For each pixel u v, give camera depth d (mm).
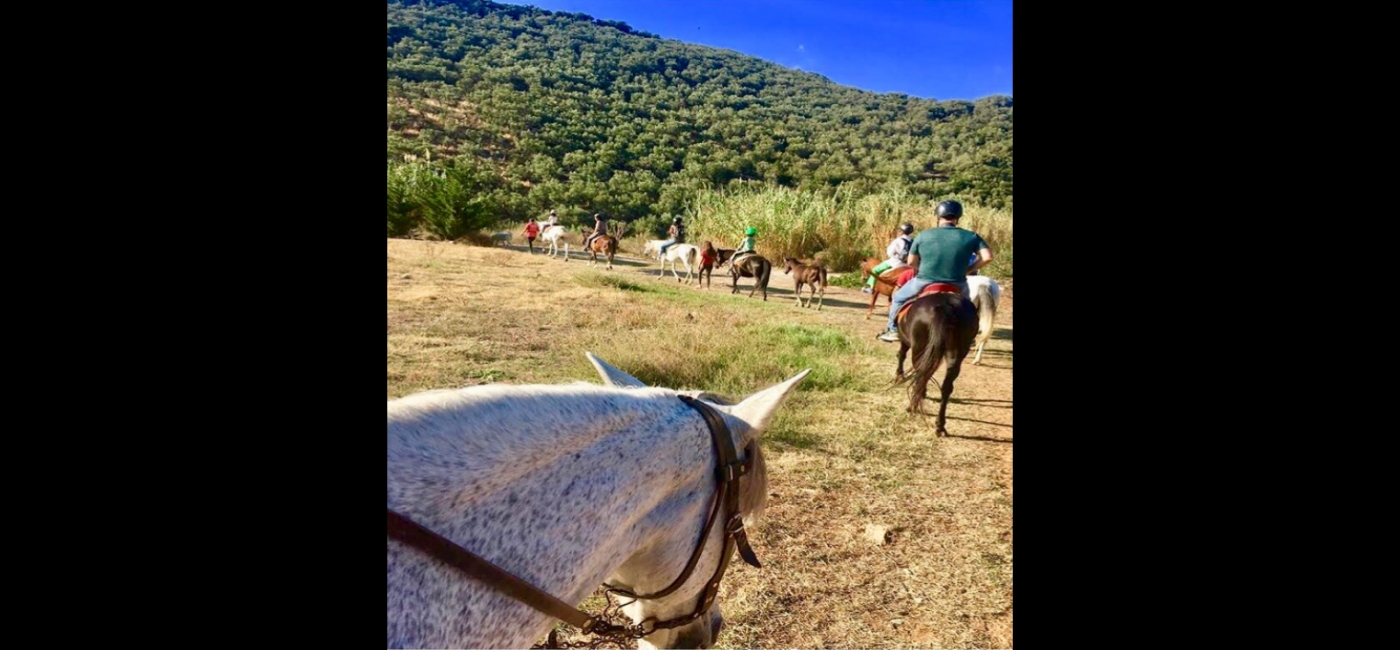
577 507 1473
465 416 1378
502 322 10344
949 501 5105
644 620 1898
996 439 6551
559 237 22375
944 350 6484
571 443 1506
